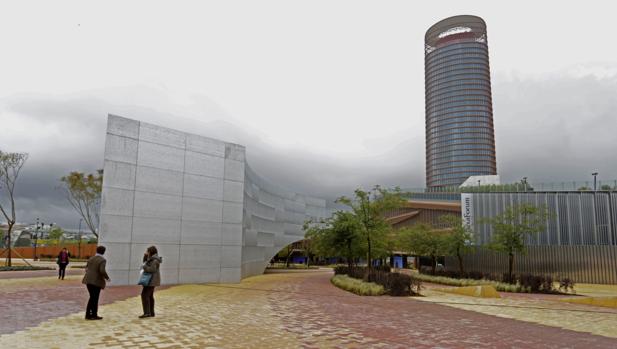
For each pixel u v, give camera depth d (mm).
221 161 24906
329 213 64188
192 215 23094
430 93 185750
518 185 54844
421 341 8219
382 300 16828
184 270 22375
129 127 20984
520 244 27188
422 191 73375
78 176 38938
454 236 32969
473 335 9117
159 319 9773
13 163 30656
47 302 12125
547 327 10883
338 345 7629
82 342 7102
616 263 32625
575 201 42438
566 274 34406
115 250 19797
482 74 176000
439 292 21969
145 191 21234
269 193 43219
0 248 60562
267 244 41844
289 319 10703
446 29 187750
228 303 13867
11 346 6703
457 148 168500
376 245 30672
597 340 9008
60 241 80812
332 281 27078
